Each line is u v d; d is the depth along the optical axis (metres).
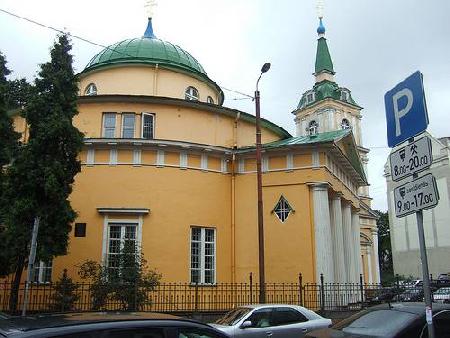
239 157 25.95
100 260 22.41
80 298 19.75
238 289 23.77
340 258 26.25
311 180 24.39
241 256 24.72
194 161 24.91
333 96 66.69
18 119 25.64
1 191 19.56
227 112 27.03
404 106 6.75
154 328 5.25
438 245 59.31
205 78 30.64
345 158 27.19
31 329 4.77
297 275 23.48
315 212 23.95
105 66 29.08
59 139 19.34
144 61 28.98
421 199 6.27
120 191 23.45
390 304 9.45
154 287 20.38
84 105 25.06
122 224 23.16
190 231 23.86
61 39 20.44
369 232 49.75
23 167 18.73
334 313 21.05
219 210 25.06
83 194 23.27
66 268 22.17
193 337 5.48
